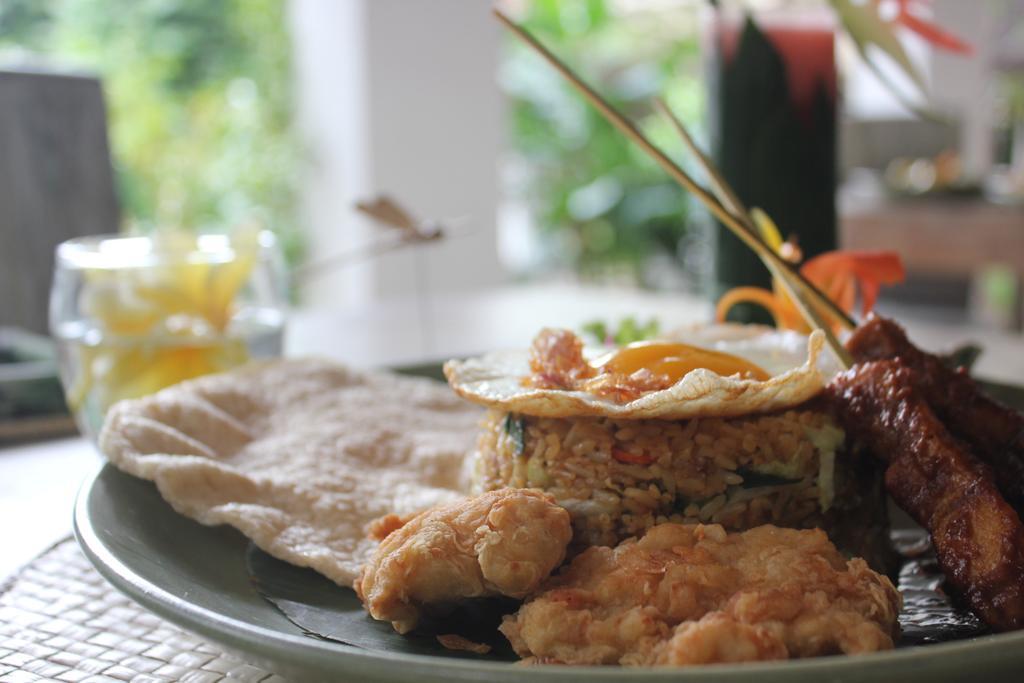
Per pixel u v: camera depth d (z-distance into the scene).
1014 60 2.05
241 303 0.52
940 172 1.54
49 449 0.55
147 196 1.51
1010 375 0.64
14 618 0.38
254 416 0.46
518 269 1.78
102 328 0.49
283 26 1.50
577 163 1.78
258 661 0.30
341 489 0.41
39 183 0.93
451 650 0.35
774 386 0.36
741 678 0.27
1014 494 0.37
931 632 0.36
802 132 0.54
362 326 0.79
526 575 0.33
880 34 0.50
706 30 0.57
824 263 0.46
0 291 0.92
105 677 0.34
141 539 0.37
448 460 0.44
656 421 0.38
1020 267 1.31
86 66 1.48
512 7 1.77
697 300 0.90
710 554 0.33
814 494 0.38
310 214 1.50
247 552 0.39
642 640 0.31
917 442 0.36
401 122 1.37
